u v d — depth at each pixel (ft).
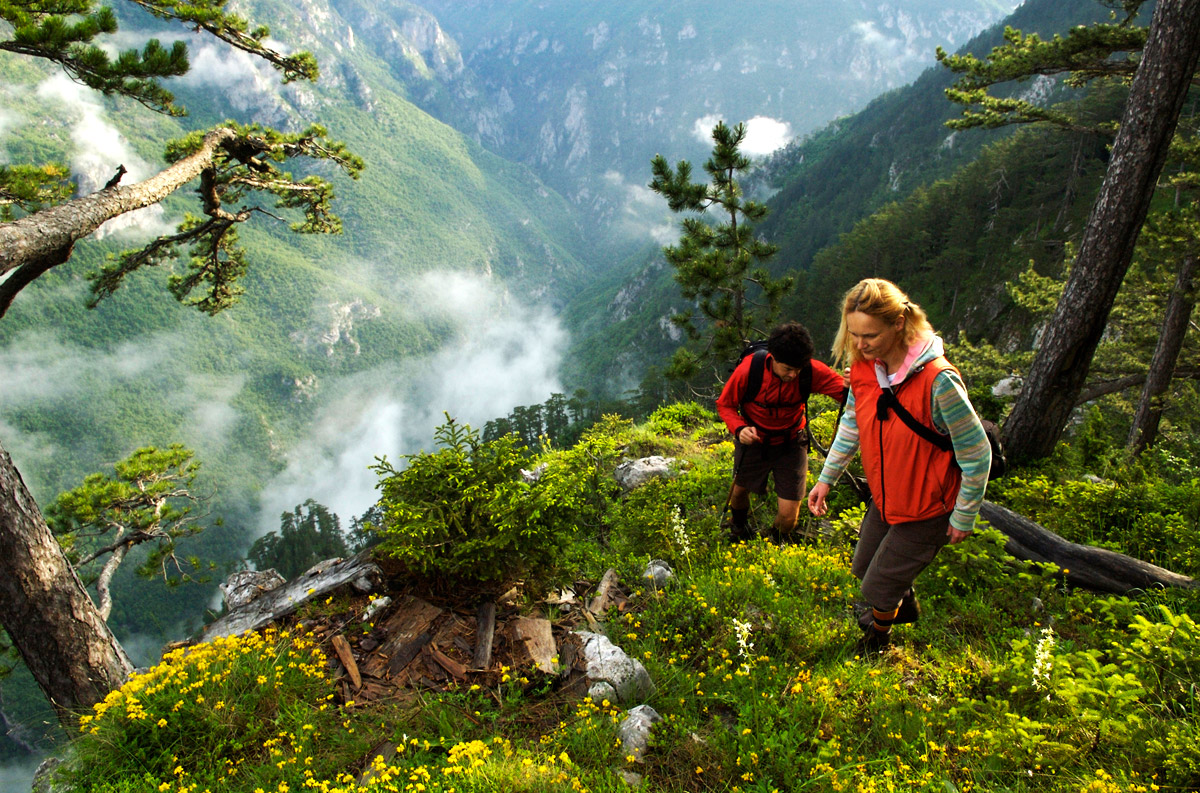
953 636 12.63
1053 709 9.93
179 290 40.83
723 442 30.45
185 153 29.81
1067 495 18.80
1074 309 23.47
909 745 9.41
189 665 11.73
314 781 8.86
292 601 14.14
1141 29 33.12
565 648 12.21
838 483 20.97
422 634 12.71
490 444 14.93
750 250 24.02
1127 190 22.00
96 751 10.08
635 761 9.43
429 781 8.70
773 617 13.03
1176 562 15.10
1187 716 9.07
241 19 29.81
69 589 16.34
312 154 36.65
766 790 8.73
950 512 10.08
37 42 23.11
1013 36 38.70
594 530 20.58
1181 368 53.78
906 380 9.59
